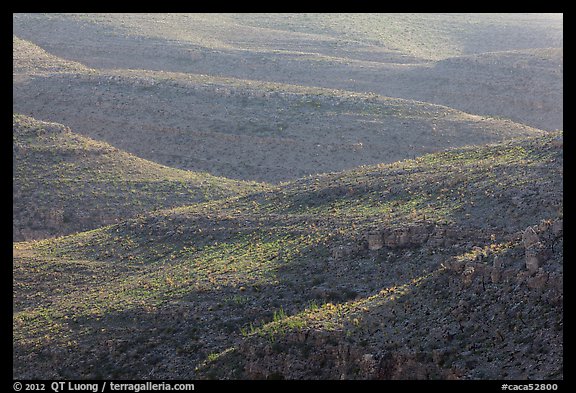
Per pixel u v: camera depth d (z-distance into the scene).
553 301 44.38
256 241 72.62
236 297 61.16
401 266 59.12
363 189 76.31
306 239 68.69
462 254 56.75
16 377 58.00
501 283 47.47
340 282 59.94
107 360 58.25
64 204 101.81
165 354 57.31
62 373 57.84
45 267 75.88
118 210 100.69
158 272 71.56
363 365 45.78
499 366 42.50
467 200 65.00
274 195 82.06
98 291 69.88
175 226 79.44
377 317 49.16
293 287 61.00
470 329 45.50
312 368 47.53
